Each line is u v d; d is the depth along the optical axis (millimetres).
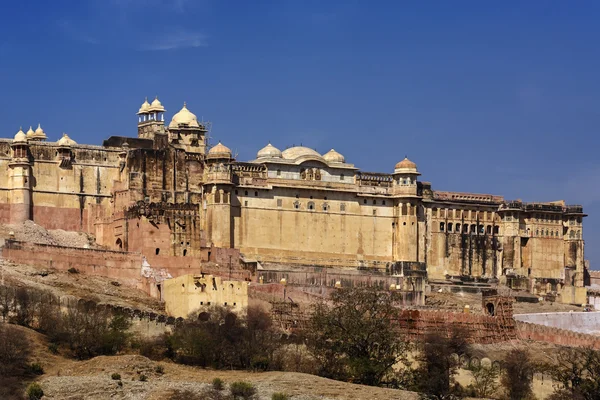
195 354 162750
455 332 189250
